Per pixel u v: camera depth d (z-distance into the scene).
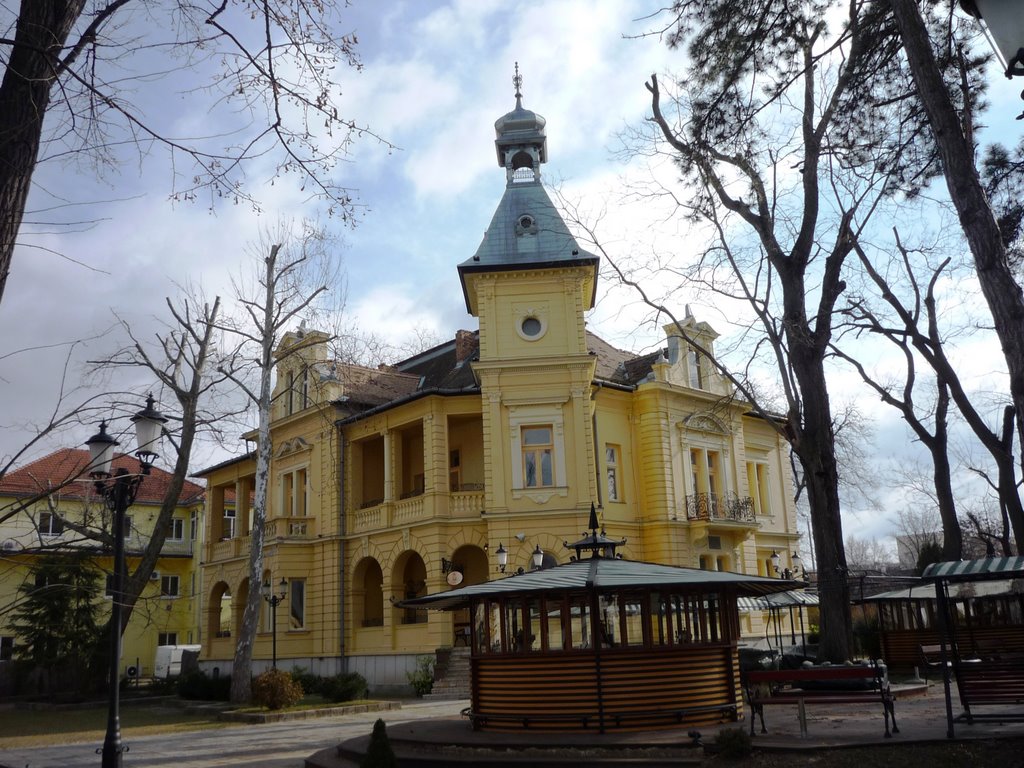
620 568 15.02
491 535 30.59
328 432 36.34
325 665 33.94
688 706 14.56
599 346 40.78
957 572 12.09
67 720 25.56
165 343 26.38
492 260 32.59
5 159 5.95
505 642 15.38
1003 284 10.52
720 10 16.03
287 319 29.48
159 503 51.72
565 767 12.09
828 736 12.40
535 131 35.47
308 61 7.36
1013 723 12.82
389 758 9.39
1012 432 24.48
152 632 50.41
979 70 16.48
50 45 6.23
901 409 26.91
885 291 23.81
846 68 17.80
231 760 15.41
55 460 34.53
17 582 33.34
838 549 20.67
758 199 22.53
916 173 19.83
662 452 34.62
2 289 5.83
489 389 31.72
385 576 33.12
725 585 14.73
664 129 22.38
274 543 35.50
